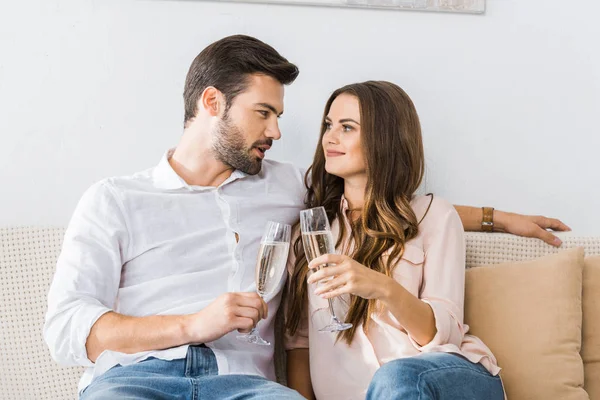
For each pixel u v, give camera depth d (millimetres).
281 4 2023
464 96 2096
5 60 1934
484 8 2080
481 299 1741
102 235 1609
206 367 1510
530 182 2113
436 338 1520
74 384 1772
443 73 2088
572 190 2117
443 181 2094
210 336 1466
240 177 1760
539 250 1889
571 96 2115
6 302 1789
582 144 2117
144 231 1652
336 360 1635
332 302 1504
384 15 2064
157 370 1479
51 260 1811
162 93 1992
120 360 1490
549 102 2111
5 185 1939
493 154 2107
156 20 1984
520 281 1721
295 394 1432
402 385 1271
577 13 2117
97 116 1971
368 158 1721
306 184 1869
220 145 1715
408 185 1752
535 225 1901
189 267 1663
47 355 1778
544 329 1654
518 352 1656
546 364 1632
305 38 2037
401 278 1657
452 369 1384
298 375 1766
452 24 2088
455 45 2090
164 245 1655
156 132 1992
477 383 1421
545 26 2113
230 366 1541
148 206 1669
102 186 1662
